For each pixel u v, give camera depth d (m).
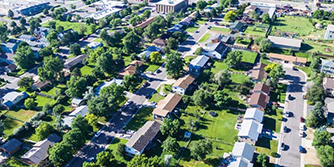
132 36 193.38
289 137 115.06
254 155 105.88
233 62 166.25
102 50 179.88
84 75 164.38
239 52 169.38
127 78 148.88
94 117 120.62
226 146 111.38
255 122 118.56
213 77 153.00
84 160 106.31
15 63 175.62
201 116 129.12
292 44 191.38
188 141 114.00
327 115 121.81
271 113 129.88
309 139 113.56
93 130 121.88
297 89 147.50
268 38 199.75
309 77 158.62
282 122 123.94
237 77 159.75
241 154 100.56
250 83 151.38
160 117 127.00
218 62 177.88
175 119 117.44
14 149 109.88
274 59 179.50
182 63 161.50
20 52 174.12
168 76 164.12
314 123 117.88
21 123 127.19
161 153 109.00
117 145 113.12
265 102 133.00
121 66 175.25
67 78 163.62
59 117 118.69
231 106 134.38
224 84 152.88
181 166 102.88
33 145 113.69
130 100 142.50
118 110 134.88
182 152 109.06
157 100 142.25
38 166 97.38
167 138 116.25
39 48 193.38
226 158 103.88
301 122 122.88
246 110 128.12
